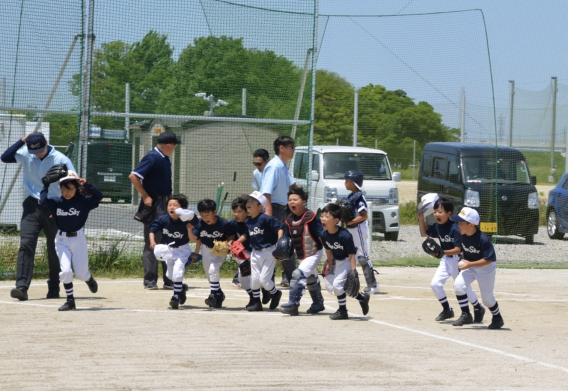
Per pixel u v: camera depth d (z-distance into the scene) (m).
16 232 15.14
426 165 21.62
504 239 21.34
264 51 13.62
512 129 22.78
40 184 9.94
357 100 24.53
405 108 24.48
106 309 9.31
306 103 13.84
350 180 11.02
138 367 6.34
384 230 19.19
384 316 9.33
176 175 15.55
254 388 5.79
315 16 13.66
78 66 12.43
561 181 21.70
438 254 9.11
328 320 8.91
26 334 7.63
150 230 9.73
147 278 11.31
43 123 14.85
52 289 10.16
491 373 6.41
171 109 13.29
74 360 6.55
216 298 9.69
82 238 9.23
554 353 7.30
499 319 8.59
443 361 6.82
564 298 11.34
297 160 19.47
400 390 5.81
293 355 6.92
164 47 13.13
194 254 9.27
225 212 15.08
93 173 17.27
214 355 6.85
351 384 5.95
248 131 15.20
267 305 10.15
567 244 20.22
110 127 17.53
